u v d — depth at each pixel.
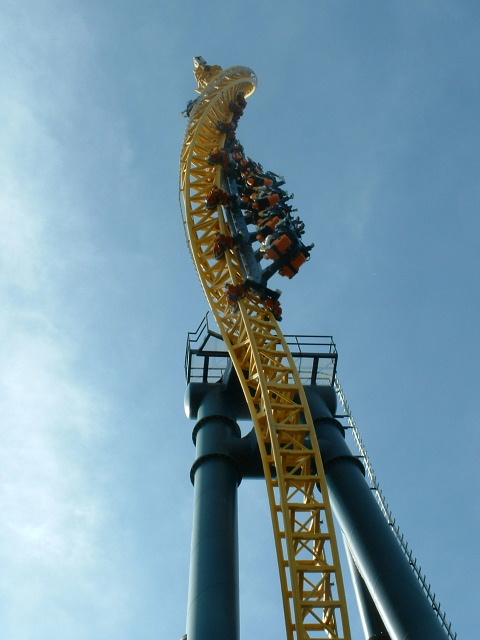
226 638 22.95
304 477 27.84
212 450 30.38
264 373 31.62
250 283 34.03
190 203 40.66
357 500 28.67
